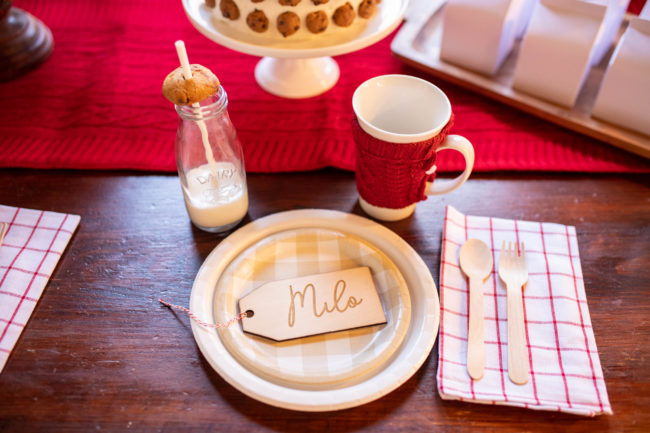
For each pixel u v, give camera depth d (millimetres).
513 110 811
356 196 718
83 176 734
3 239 657
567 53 732
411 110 663
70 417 550
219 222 662
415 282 625
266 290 614
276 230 662
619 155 752
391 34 913
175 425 547
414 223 692
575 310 610
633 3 874
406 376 557
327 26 693
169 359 585
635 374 581
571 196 723
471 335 586
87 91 823
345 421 549
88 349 591
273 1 669
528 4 830
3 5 793
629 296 635
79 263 653
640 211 708
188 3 739
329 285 619
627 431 549
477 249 649
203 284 614
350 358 576
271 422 549
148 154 748
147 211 700
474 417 554
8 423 546
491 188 729
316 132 782
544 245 660
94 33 907
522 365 567
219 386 569
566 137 774
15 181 725
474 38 789
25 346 591
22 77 840
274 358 574
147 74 847
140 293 630
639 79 702
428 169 625
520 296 613
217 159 650
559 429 549
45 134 769
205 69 582
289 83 827
